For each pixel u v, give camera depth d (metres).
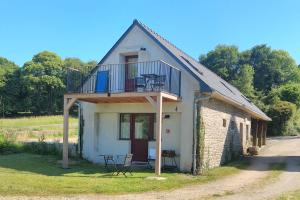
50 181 10.59
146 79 14.96
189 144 14.69
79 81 16.48
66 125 14.78
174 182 11.52
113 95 14.02
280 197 9.95
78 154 17.33
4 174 11.77
